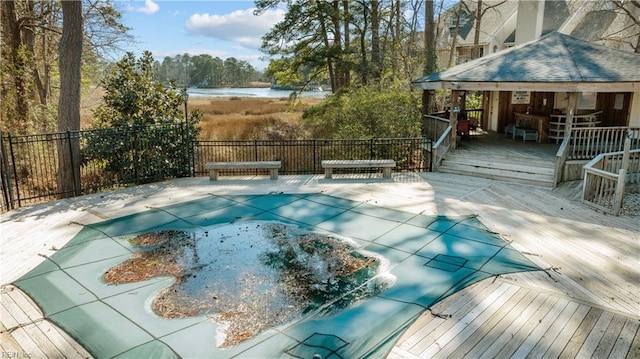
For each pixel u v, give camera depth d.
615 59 12.09
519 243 6.97
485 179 11.35
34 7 16.91
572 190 10.15
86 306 5.09
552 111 14.71
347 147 14.05
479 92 23.72
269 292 5.46
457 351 4.22
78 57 10.94
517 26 25.42
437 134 14.09
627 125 13.48
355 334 4.49
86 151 10.70
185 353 4.21
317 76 22.39
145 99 11.84
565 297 5.25
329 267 6.17
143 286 5.61
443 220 8.09
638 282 5.65
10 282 5.69
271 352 4.21
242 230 7.72
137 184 11.15
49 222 8.08
